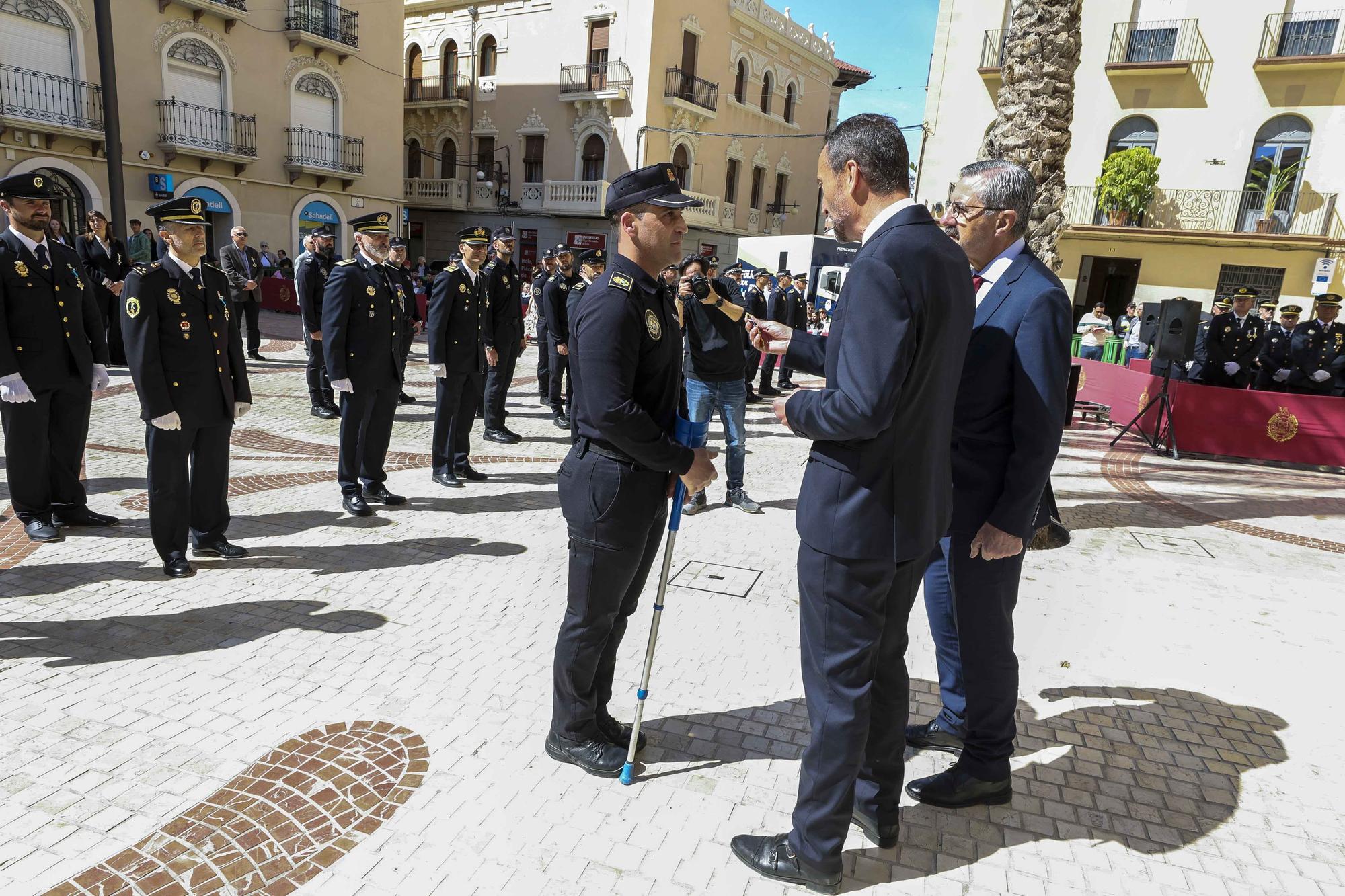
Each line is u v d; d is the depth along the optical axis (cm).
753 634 401
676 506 270
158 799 260
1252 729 336
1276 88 1909
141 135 1956
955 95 2058
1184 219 2030
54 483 507
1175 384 998
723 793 277
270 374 1195
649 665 274
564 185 2778
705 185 2989
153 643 363
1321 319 1020
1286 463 956
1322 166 1902
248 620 390
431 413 973
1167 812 279
